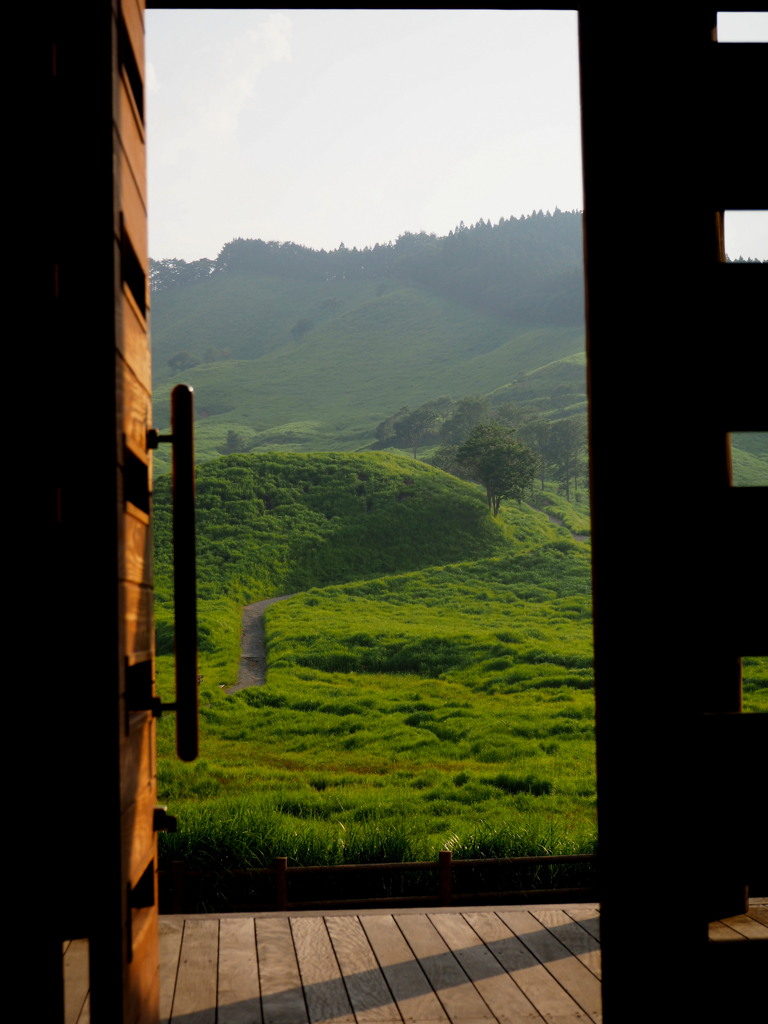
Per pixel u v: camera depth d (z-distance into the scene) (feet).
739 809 6.68
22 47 6.13
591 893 16.99
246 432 466.70
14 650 5.89
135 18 7.33
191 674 6.75
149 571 7.55
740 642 6.79
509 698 87.61
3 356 5.96
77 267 6.07
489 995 10.28
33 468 5.96
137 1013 6.56
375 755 67.21
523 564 170.50
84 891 6.00
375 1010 9.91
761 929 10.46
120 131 6.48
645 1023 6.55
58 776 5.96
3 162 6.06
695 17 7.06
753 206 7.00
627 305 6.91
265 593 165.27
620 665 6.75
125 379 6.51
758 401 6.90
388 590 159.94
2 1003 5.92
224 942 12.10
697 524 6.84
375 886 18.38
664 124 6.98
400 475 220.84
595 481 6.89
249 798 47.55
